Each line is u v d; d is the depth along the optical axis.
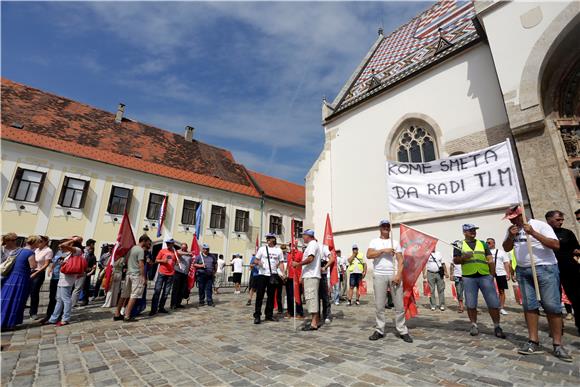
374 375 3.05
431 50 14.05
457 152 10.89
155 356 3.82
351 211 14.07
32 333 5.09
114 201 18.59
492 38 9.51
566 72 8.65
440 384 2.82
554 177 7.71
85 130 20.09
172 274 7.90
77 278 6.44
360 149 14.41
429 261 8.03
